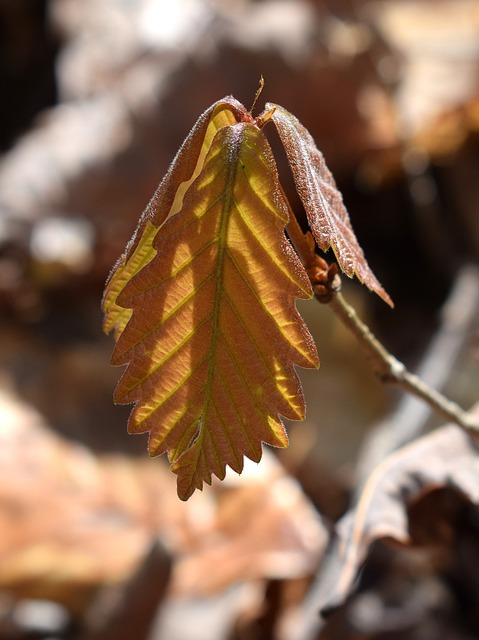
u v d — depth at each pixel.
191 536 0.62
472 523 0.40
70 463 0.66
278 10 0.89
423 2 1.06
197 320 0.23
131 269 0.24
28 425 0.68
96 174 0.83
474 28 1.01
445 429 0.39
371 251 0.82
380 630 0.54
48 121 0.88
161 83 0.85
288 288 0.23
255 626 0.58
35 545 0.61
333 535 0.55
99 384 0.72
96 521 0.63
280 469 0.64
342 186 0.84
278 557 0.60
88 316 0.79
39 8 0.96
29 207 0.81
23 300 0.79
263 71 0.84
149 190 0.82
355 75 0.85
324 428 0.69
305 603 0.55
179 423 0.24
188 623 0.57
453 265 0.79
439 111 0.86
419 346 0.74
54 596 0.58
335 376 0.72
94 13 0.96
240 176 0.22
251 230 0.22
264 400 0.23
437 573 0.56
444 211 0.82
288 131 0.23
